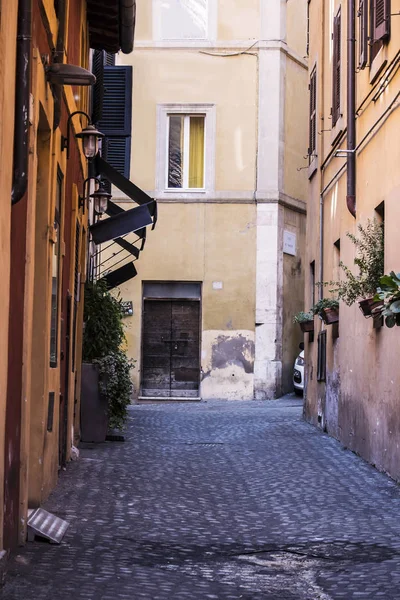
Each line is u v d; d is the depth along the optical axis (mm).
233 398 26766
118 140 19969
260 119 27297
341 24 15211
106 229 14727
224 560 6844
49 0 7988
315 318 17516
